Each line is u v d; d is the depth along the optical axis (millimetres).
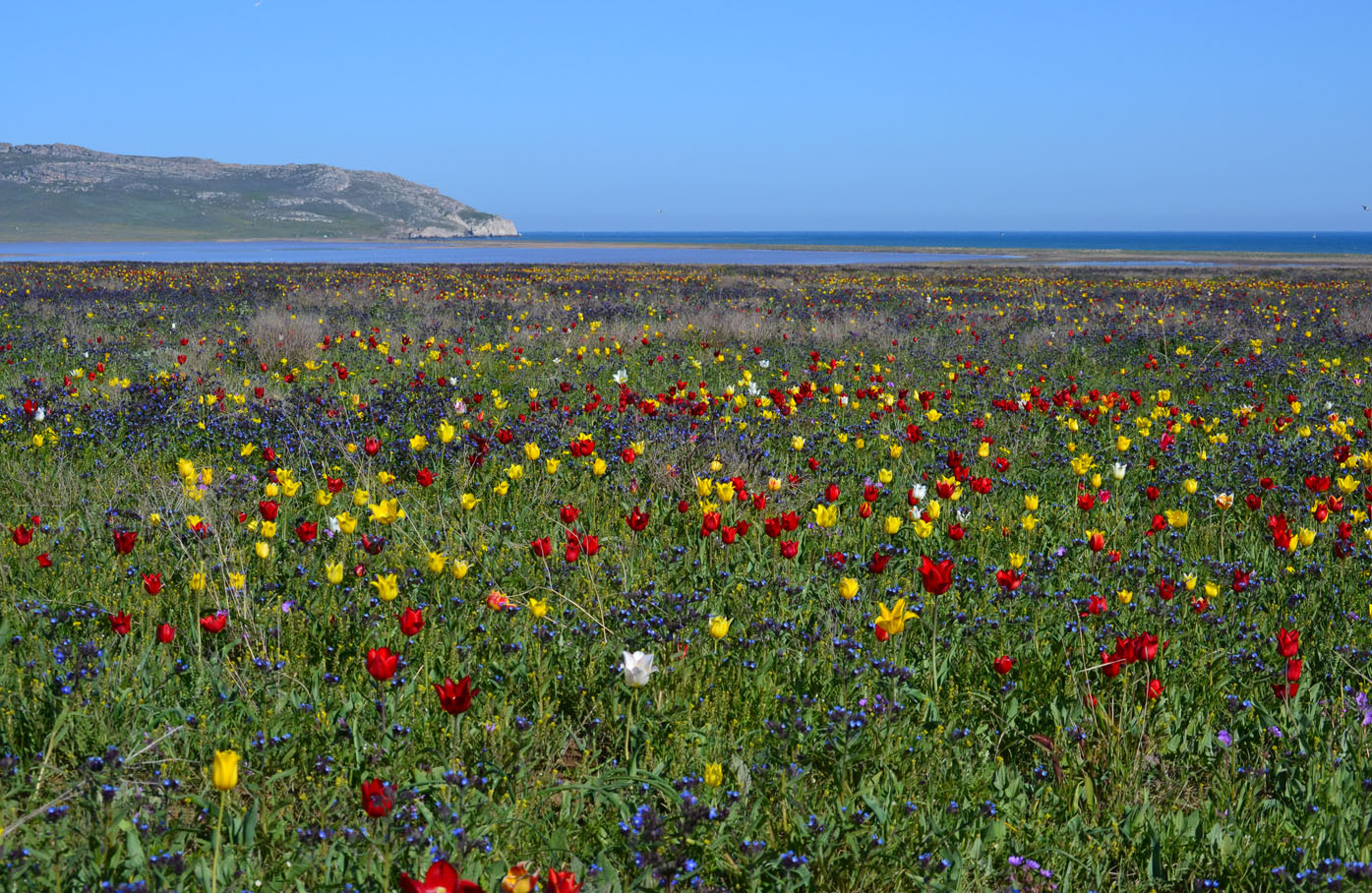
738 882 2738
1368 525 5980
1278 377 12727
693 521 5836
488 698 3547
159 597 4172
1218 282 39469
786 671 3951
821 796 3166
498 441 7176
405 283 30438
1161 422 9109
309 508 5926
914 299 27156
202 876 2510
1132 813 3113
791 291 30234
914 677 3908
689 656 4004
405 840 2598
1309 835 3016
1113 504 6469
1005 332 17828
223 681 3510
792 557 4578
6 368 11609
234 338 15047
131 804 2881
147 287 27672
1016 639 4324
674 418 8562
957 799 3172
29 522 5176
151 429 7910
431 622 4051
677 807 2934
